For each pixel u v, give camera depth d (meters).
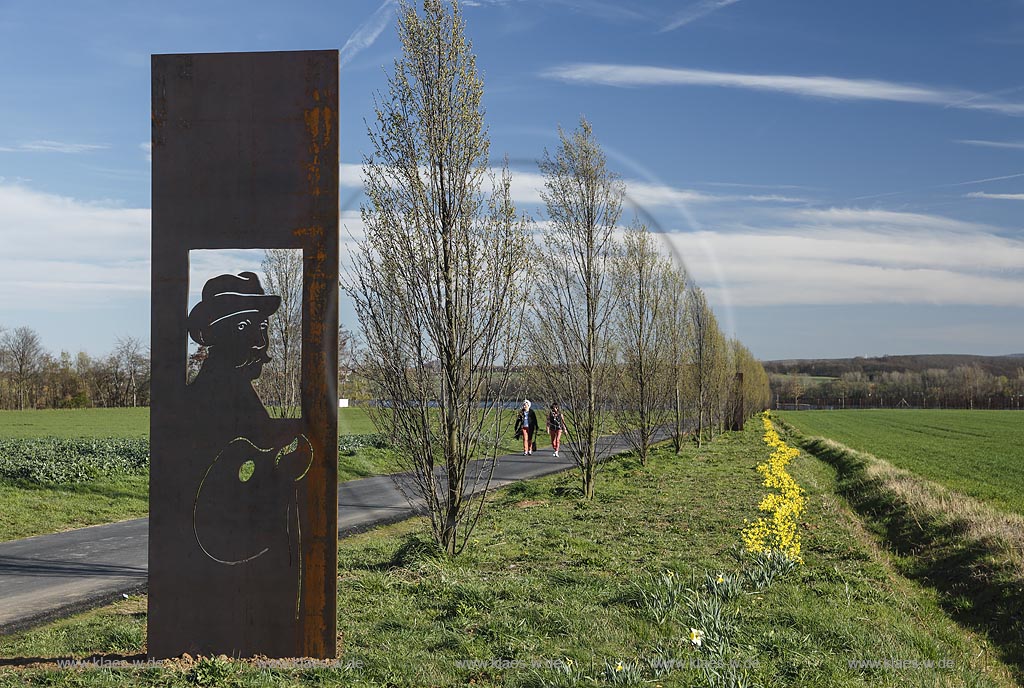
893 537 13.36
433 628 6.76
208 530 6.07
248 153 6.11
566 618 7.02
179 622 6.07
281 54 6.11
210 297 6.13
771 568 9.40
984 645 7.88
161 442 6.11
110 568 10.74
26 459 21.66
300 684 5.52
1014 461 30.08
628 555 10.44
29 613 8.34
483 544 10.95
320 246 6.07
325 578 6.03
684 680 5.58
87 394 77.31
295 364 6.43
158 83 6.15
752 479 19.81
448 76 9.76
